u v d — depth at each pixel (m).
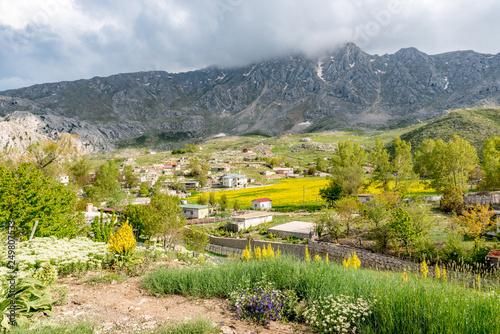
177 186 118.12
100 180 81.00
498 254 21.55
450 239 25.25
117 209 62.84
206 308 7.00
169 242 30.34
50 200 20.44
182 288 8.02
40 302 6.32
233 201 85.44
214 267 9.41
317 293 6.66
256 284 7.32
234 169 169.88
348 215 40.38
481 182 56.41
